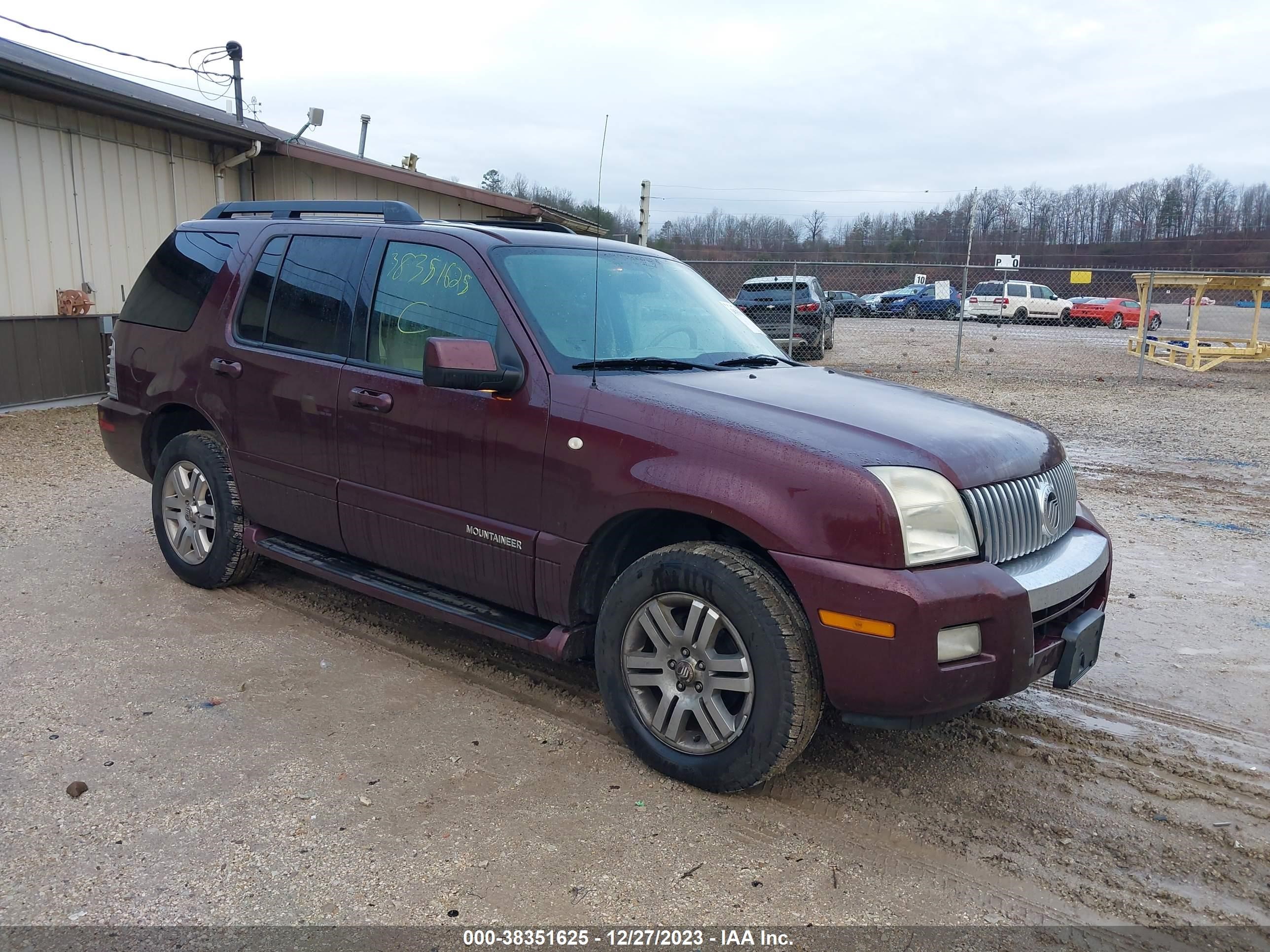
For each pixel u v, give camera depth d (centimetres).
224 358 471
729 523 306
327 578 443
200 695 388
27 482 755
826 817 313
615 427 332
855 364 1894
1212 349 1953
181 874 270
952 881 281
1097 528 382
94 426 995
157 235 1203
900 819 314
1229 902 275
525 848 288
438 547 387
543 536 351
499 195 1428
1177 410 1344
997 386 1588
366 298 418
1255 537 679
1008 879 283
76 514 666
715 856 288
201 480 497
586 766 340
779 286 1886
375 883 269
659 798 319
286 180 1366
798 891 273
